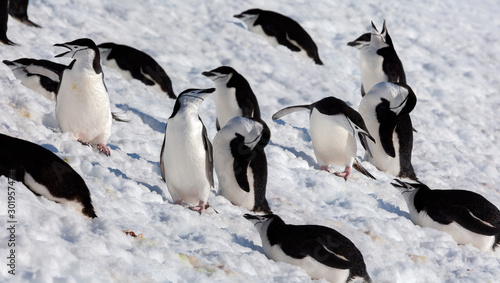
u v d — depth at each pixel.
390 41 18.08
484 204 11.25
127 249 7.46
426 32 29.72
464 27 31.91
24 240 6.47
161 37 22.03
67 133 10.88
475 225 11.09
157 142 13.02
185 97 9.54
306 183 12.59
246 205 10.73
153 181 10.51
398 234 11.05
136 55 17.55
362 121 12.59
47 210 7.35
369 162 14.86
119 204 8.93
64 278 6.23
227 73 13.93
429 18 31.86
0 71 12.84
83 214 7.88
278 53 22.98
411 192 11.88
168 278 7.27
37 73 12.95
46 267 6.34
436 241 11.14
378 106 14.05
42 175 7.59
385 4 32.22
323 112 12.65
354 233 10.52
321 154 13.23
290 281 8.16
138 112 14.73
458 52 28.45
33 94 12.56
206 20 24.88
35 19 19.39
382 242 10.41
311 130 13.13
